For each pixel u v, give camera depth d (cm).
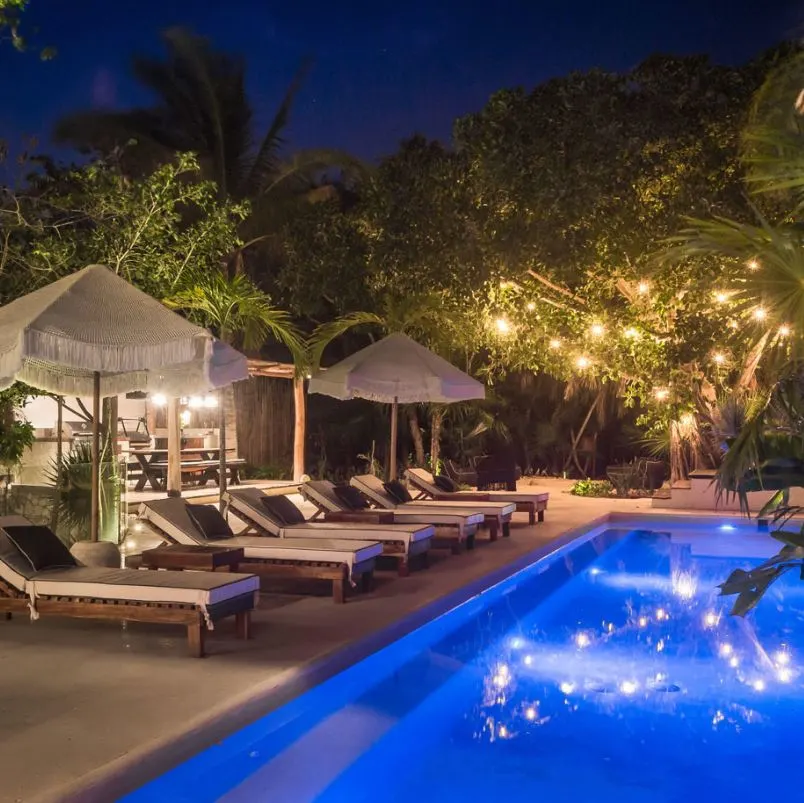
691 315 1480
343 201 2625
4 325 679
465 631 808
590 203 1452
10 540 652
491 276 1567
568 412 2492
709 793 459
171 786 434
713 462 1761
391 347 1302
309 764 489
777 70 1215
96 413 778
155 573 640
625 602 934
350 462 2411
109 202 1063
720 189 1447
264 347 2342
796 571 1119
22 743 429
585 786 467
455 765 493
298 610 744
